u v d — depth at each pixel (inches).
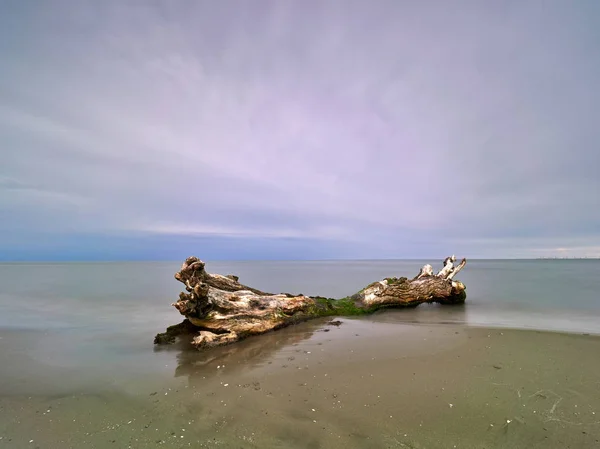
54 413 229.8
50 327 506.6
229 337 400.5
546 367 294.0
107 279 1601.9
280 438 191.5
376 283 650.2
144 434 200.8
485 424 202.8
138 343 411.2
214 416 219.1
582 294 818.2
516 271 2242.9
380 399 238.1
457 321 510.3
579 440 184.9
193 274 433.1
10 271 2760.8
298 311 510.3
